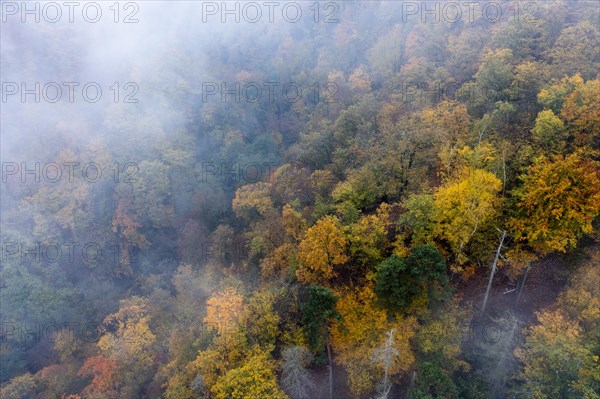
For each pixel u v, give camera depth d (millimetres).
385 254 35781
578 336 27016
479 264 36000
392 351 27141
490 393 29000
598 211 30750
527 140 37062
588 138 34688
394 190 40000
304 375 30828
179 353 37125
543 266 34688
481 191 31594
